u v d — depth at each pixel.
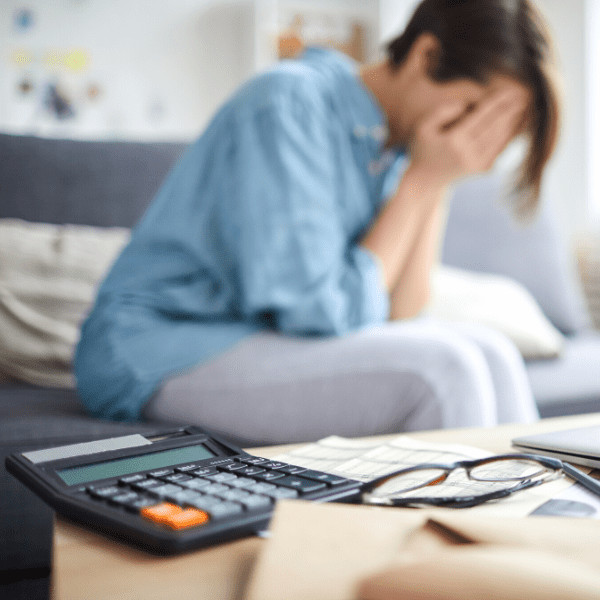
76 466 0.39
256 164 0.85
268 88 0.90
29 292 1.18
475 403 0.72
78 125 3.51
